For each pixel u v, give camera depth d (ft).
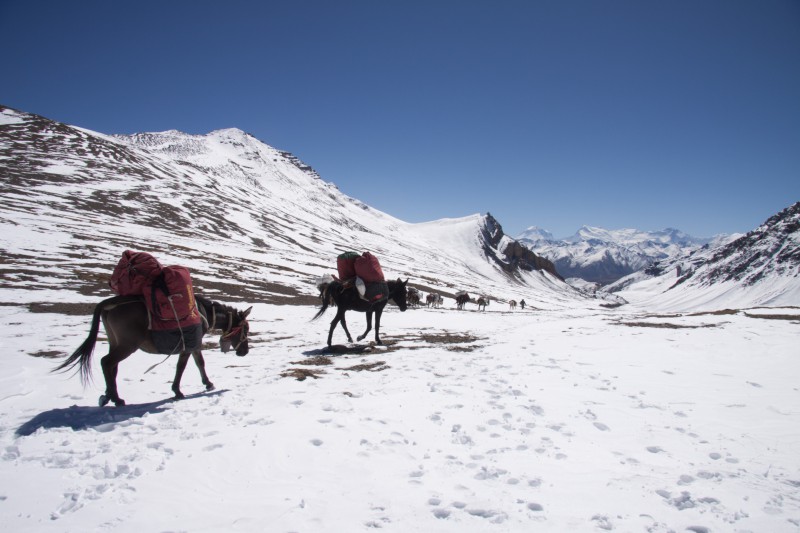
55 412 22.91
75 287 82.48
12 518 12.77
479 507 13.82
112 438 19.30
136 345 24.44
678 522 13.35
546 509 13.98
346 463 17.19
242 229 260.42
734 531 12.80
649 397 27.84
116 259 116.88
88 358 23.68
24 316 56.59
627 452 19.17
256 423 21.12
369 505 14.05
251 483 15.48
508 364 37.37
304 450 18.20
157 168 340.80
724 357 39.58
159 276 24.66
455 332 64.34
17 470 15.92
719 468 17.54
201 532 12.40
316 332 61.93
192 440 19.04
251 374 34.04
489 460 17.83
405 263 410.93
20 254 101.04
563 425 22.41
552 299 494.18
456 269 573.74
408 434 20.45
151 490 14.71
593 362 38.50
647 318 84.12
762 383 31.01
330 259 252.62
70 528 12.35
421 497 14.60
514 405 25.40
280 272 158.51
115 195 231.30
